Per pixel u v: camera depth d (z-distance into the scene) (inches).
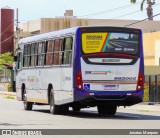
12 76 3344.0
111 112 1304.1
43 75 1349.7
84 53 1160.8
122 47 1181.1
